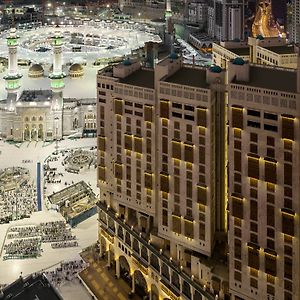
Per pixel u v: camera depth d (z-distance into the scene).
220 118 178.12
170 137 186.38
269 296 161.50
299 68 143.88
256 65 168.25
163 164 191.50
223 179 183.38
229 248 168.12
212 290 179.62
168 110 184.62
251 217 160.50
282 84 154.62
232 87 156.50
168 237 196.00
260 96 151.12
